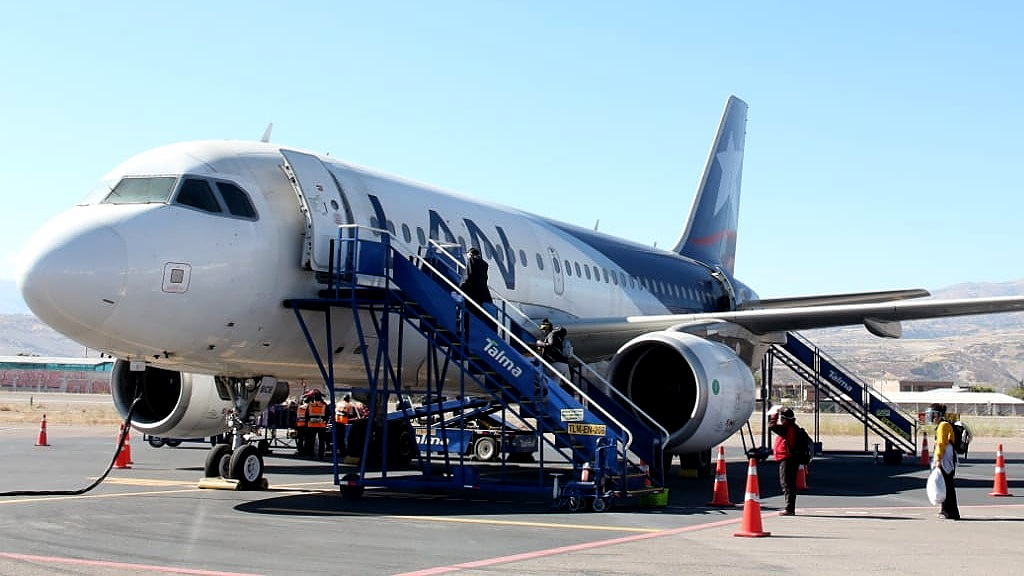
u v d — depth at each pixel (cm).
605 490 1324
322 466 2109
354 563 873
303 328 1394
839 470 2303
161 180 1338
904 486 1825
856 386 2873
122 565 848
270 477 1797
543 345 1513
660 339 1664
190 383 1706
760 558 930
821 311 1903
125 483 1603
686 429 1616
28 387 11731
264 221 1388
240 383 1509
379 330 1494
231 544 966
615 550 964
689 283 2672
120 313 1233
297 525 1107
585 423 1335
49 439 2928
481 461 2455
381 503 1352
